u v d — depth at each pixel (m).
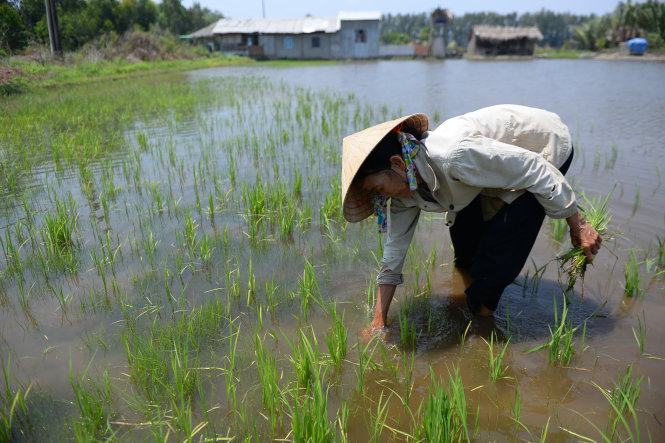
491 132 2.77
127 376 2.56
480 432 2.19
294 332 2.99
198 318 3.08
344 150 2.82
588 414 2.30
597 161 6.36
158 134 8.32
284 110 10.81
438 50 47.94
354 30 43.62
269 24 43.72
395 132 2.68
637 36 47.94
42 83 15.78
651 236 4.14
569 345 2.67
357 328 3.06
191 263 3.79
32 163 6.48
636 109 10.87
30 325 3.02
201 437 2.15
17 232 4.24
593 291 3.42
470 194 2.77
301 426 2.08
